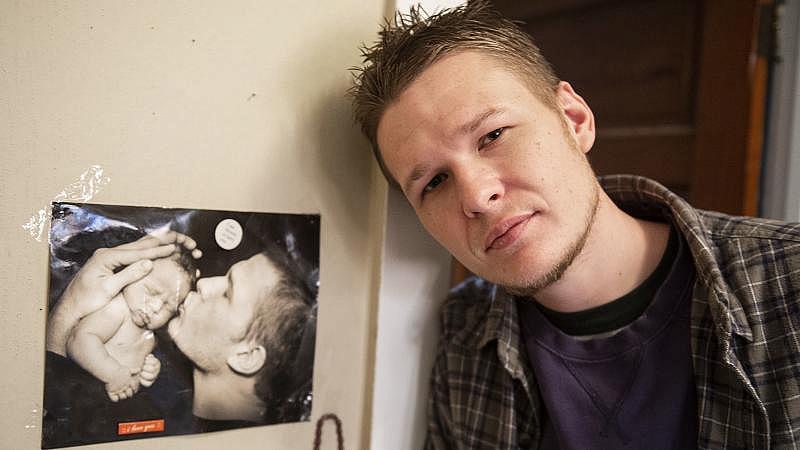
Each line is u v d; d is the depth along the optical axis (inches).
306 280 28.5
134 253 24.4
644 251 28.8
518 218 24.2
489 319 31.4
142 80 24.2
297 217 28.0
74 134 23.2
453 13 27.4
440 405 32.5
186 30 24.9
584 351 28.5
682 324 27.3
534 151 24.6
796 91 47.4
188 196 25.4
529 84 26.3
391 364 30.9
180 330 25.4
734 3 47.2
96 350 23.9
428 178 25.7
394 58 26.0
